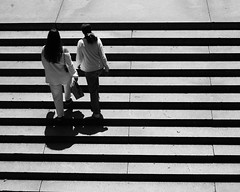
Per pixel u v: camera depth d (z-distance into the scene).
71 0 9.42
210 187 7.61
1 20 8.99
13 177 7.88
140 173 7.69
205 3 9.11
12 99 8.39
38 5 9.33
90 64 7.54
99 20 8.86
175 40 8.63
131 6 9.17
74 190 7.67
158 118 8.06
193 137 7.89
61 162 7.95
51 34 7.25
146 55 8.55
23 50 8.77
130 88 8.35
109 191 7.62
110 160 7.90
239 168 7.70
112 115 8.17
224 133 7.92
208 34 8.64
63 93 8.44
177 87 8.29
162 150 7.86
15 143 8.15
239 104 8.12
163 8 9.06
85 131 8.10
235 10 8.90
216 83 8.26
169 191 7.58
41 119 8.23
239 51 8.47
